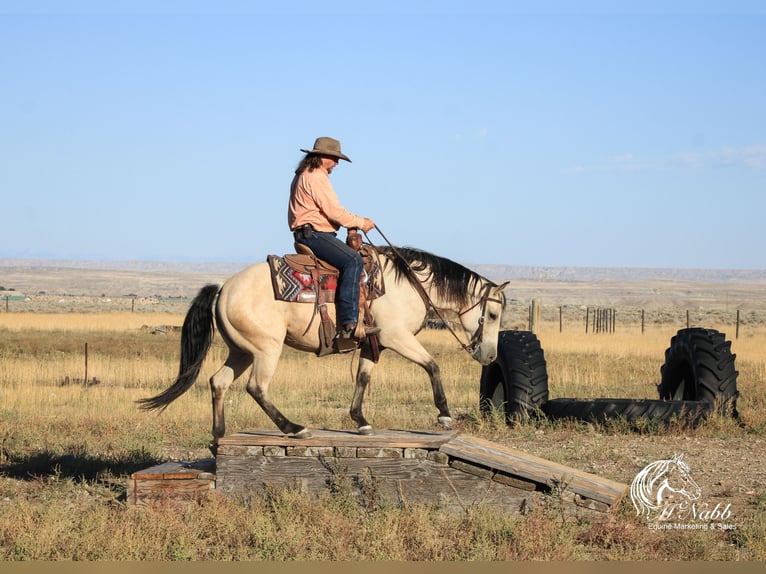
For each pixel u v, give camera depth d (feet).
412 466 33.27
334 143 35.53
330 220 35.22
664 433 52.03
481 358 38.22
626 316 289.12
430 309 37.09
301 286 34.45
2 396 65.31
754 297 650.84
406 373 82.89
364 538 29.17
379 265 35.65
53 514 30.94
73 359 99.35
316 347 34.96
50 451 45.27
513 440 49.52
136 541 28.35
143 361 97.91
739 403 62.80
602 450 45.55
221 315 34.68
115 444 47.91
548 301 534.37
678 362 58.34
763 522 31.55
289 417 55.93
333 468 33.42
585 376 81.92
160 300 449.89
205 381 79.10
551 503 31.58
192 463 36.50
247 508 32.71
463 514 32.01
